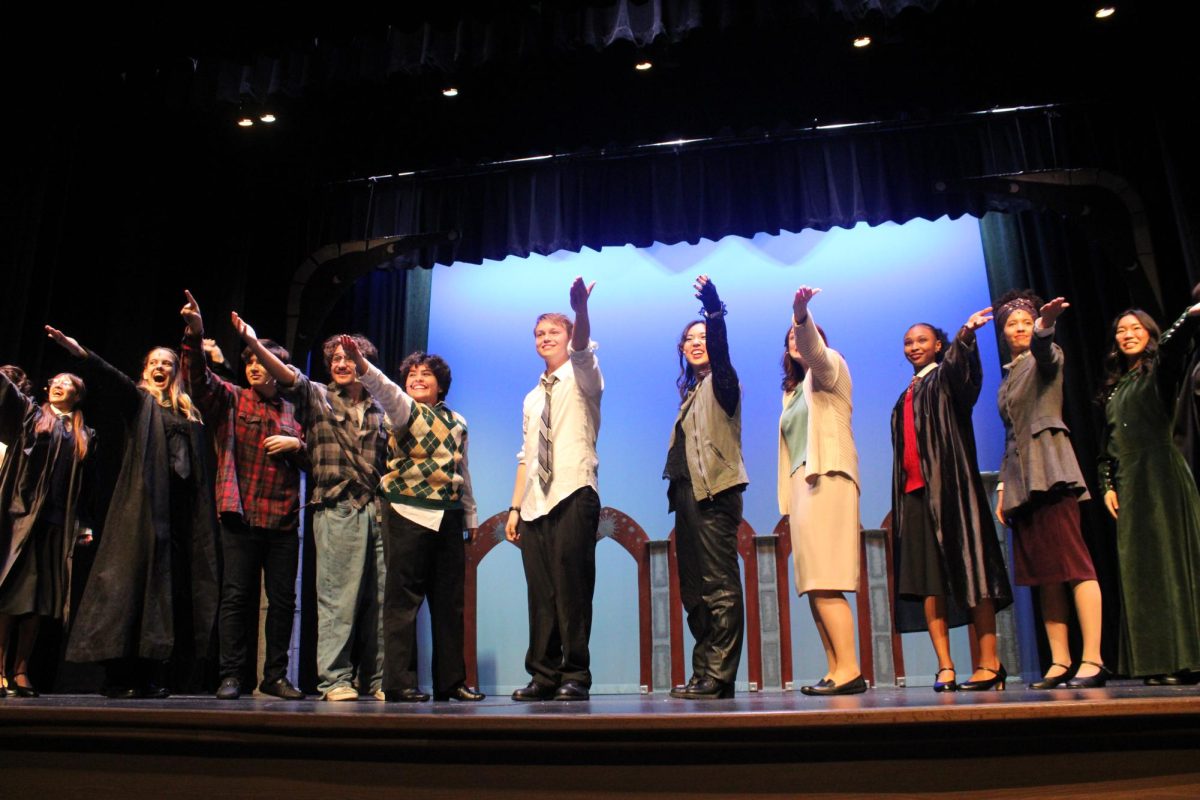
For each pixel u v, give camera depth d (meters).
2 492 3.51
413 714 1.71
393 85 4.38
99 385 3.34
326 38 4.31
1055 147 4.86
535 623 2.94
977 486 3.08
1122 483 3.17
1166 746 1.58
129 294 4.81
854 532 2.83
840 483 2.84
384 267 5.47
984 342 5.51
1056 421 2.98
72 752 1.79
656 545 5.20
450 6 4.22
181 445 3.48
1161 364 3.02
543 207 5.38
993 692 2.59
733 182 5.23
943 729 1.57
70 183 4.75
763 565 5.03
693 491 2.90
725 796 1.59
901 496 3.26
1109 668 4.57
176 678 4.34
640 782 1.61
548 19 4.16
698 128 4.85
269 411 3.38
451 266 5.96
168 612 3.25
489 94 4.55
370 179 5.48
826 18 3.94
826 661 5.20
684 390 3.20
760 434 5.65
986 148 4.96
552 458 2.96
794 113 4.77
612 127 4.86
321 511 3.12
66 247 4.72
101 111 4.63
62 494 3.69
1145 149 4.74
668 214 5.25
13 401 3.57
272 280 5.47
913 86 4.58
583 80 4.45
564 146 5.00
